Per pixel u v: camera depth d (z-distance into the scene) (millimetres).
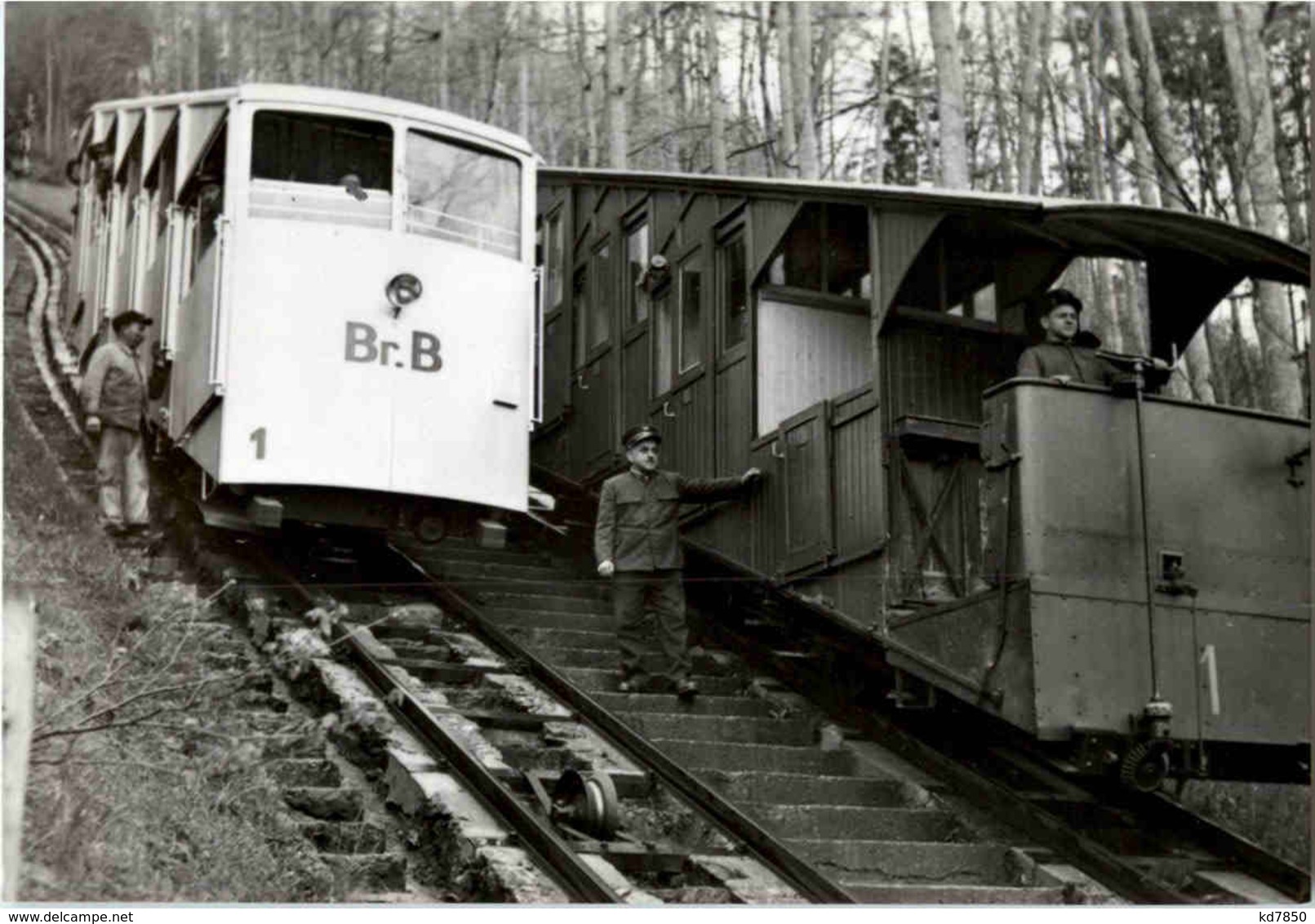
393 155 11547
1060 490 8789
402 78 21797
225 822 7242
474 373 11453
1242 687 9062
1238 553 9266
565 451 15133
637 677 10688
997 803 9023
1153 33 17984
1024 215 9461
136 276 13289
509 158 12148
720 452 11906
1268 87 15039
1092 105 18719
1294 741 9141
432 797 7727
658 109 22953
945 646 9164
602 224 14727
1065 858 8492
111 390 12109
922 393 10203
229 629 9984
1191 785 11188
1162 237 9984
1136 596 8852
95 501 12164
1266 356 13875
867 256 11359
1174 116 17641
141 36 19875
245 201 10984
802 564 10594
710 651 11875
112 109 15414
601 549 10695
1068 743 8641
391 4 21922
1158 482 9094
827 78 22625
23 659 6398
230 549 11914
